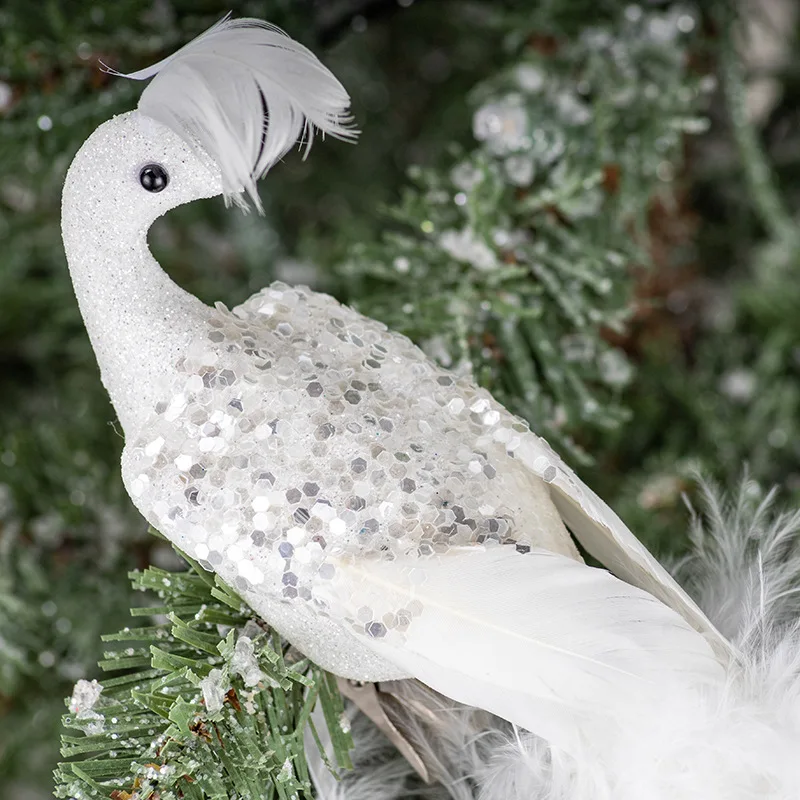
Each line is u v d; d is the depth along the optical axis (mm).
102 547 1456
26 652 1443
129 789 1352
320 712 1376
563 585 1342
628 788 1338
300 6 1463
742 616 1375
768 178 1491
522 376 1426
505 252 1440
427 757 1374
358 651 1351
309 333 1365
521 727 1353
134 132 1347
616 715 1339
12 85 1445
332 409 1349
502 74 1473
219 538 1341
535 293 1439
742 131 1478
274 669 1354
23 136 1444
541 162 1454
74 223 1350
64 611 1444
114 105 1441
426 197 1451
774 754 1339
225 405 1347
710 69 1482
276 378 1351
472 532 1348
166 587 1368
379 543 1342
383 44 1648
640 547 1356
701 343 1556
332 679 1368
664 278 1501
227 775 1354
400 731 1375
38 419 1498
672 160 1476
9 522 1453
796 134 1582
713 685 1344
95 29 1443
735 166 1545
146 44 1447
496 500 1354
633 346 1497
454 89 1604
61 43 1441
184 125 1346
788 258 1502
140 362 1352
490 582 1341
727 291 1587
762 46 1633
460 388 1368
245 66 1346
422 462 1349
